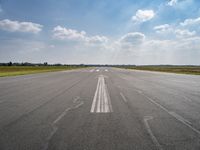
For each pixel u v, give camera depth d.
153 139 4.34
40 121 5.74
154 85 16.02
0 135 4.60
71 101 8.93
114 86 15.11
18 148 3.87
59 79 21.83
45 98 9.71
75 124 5.45
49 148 3.86
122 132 4.79
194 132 4.82
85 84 16.55
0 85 15.66
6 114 6.55
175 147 3.92
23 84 16.44
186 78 24.45
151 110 7.18
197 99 9.59
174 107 7.72
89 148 3.85
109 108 7.50
